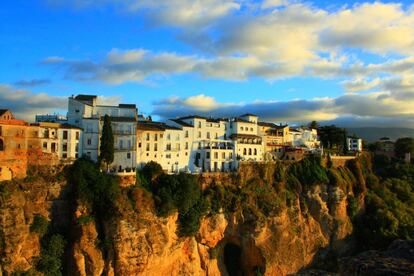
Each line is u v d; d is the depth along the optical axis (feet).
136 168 370.32
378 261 163.12
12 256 284.00
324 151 516.73
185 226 350.23
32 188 312.91
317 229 424.87
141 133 379.96
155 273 329.31
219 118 475.72
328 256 423.23
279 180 429.79
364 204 465.47
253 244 377.71
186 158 416.87
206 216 366.43
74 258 305.12
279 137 530.27
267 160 445.37
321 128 644.69
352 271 163.02
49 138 335.67
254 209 384.06
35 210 310.45
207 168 419.74
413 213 465.88
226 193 381.40
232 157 435.94
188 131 419.95
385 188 503.61
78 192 316.60
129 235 314.35
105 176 328.29
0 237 283.59
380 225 430.20
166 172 377.71
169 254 340.18
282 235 392.27
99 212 321.11
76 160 337.52
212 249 374.63
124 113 393.50
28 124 324.19
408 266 154.81
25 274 285.84
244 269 388.37
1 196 290.15
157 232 329.52
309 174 446.60
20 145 315.37
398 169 550.36
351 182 473.26
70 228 317.22
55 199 321.52
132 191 331.77
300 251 402.93
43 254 301.84
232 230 378.94
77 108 369.91
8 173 307.17
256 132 486.79
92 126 363.76
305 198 434.71
